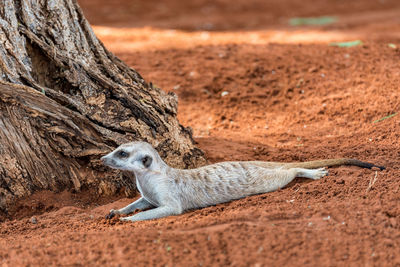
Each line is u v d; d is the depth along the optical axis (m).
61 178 12.40
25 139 11.96
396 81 18.45
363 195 10.27
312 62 22.11
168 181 10.91
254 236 8.55
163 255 8.05
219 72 22.08
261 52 24.16
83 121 12.16
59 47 12.45
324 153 13.64
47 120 12.02
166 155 12.88
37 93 11.79
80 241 8.89
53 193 12.34
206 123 18.30
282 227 8.97
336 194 10.61
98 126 12.23
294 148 14.59
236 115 18.88
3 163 11.85
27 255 8.44
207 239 8.48
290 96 19.75
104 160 10.68
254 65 22.25
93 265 7.90
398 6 47.44
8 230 10.53
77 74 12.43
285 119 18.00
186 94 20.62
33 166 12.12
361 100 17.58
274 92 20.23
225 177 11.30
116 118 12.45
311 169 11.98
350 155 13.10
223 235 8.60
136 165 10.62
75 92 12.56
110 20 38.53
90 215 11.20
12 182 11.97
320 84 19.98
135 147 10.72
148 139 12.57
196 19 40.47
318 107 18.14
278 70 21.78
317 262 7.77
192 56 24.38
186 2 46.72
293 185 11.62
